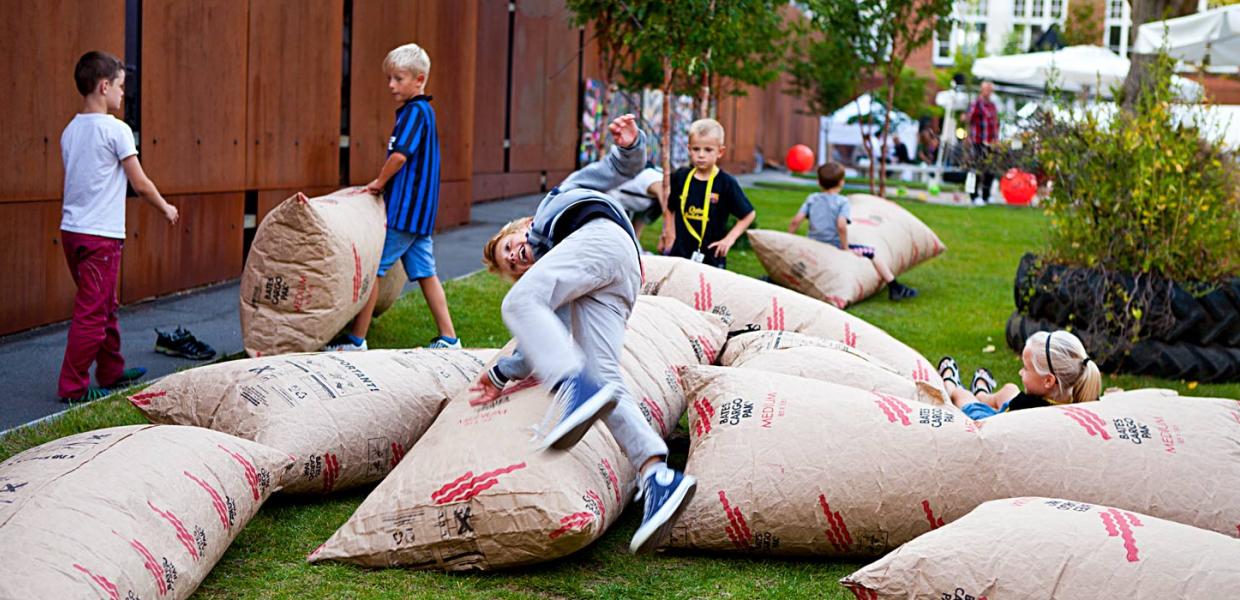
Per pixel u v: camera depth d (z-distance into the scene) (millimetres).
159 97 7930
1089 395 4641
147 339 6703
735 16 10102
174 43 8062
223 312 7707
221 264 8930
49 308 7027
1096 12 35562
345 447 4234
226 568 3635
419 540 3668
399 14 11516
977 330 8367
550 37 18547
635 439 3594
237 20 8797
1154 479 3713
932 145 29438
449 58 12859
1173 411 3918
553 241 3760
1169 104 7547
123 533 3086
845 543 3785
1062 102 8195
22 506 3051
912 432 3824
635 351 4531
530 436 3730
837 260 9242
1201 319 7020
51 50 6871
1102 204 7375
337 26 10250
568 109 19766
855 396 3969
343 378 4414
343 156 10734
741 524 3779
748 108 32312
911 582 3152
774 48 17641
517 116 17547
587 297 3688
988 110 20547
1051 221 7988
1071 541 3135
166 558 3174
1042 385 4699
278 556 3766
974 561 3131
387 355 4715
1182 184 7105
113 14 7348
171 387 4344
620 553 3906
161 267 8188
